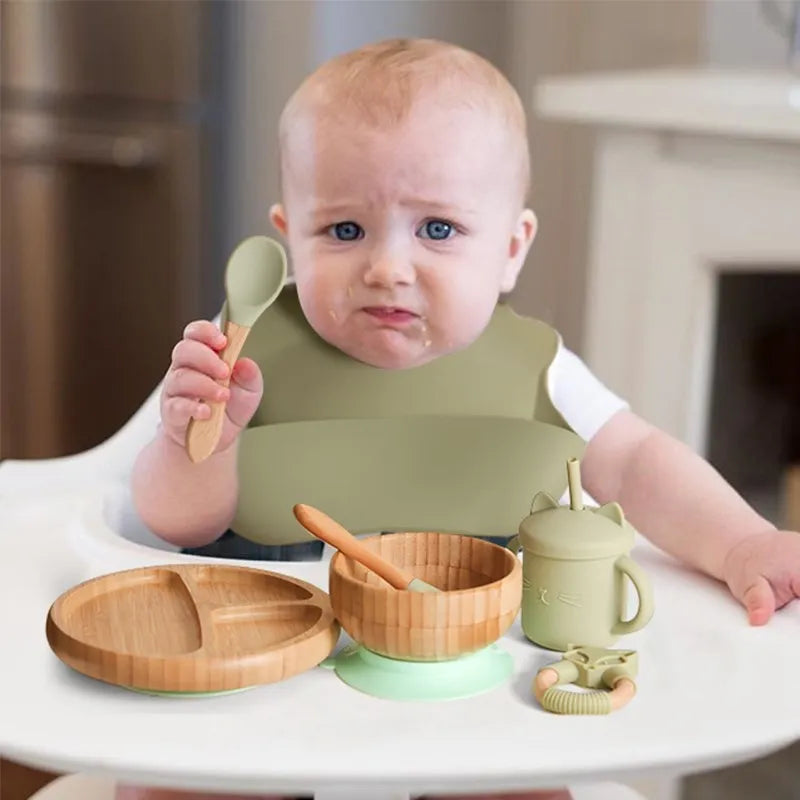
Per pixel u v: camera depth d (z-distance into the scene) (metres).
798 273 1.44
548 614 0.69
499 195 0.82
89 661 0.61
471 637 0.62
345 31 1.89
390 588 0.63
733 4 1.67
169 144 2.00
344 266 0.80
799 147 1.28
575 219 1.76
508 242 0.85
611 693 0.62
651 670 0.66
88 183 2.01
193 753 0.57
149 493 0.85
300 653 0.61
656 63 1.78
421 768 0.56
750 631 0.73
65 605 0.66
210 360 0.70
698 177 1.39
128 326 2.07
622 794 0.89
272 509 0.84
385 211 0.79
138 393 2.07
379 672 0.63
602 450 0.90
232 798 0.79
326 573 0.77
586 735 0.59
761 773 1.41
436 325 0.81
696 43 1.72
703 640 0.71
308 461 0.83
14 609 0.72
